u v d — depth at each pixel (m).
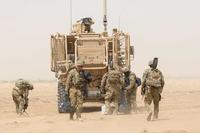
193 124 35.91
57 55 64.38
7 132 38.41
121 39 64.31
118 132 34.56
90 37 63.53
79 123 41.44
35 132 37.31
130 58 64.62
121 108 56.34
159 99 41.62
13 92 57.59
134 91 57.00
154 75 41.03
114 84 52.22
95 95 62.16
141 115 47.53
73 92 45.19
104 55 62.66
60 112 62.59
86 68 62.12
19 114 57.62
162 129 34.31
